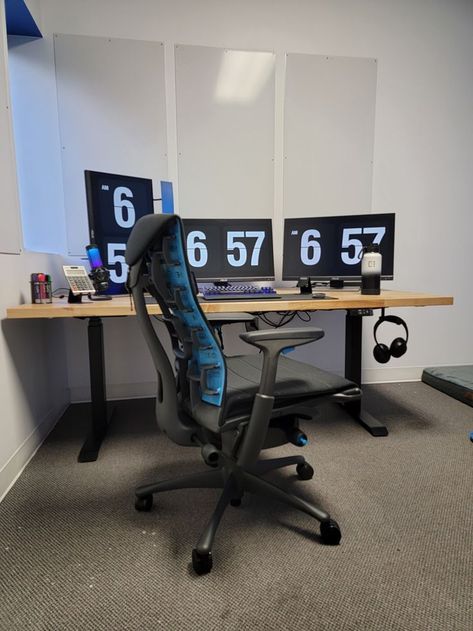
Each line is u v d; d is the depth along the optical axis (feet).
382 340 9.23
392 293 6.34
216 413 3.28
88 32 7.40
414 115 8.72
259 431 3.27
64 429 6.80
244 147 8.17
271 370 3.21
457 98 8.84
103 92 7.57
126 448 6.00
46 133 7.44
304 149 8.39
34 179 7.47
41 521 4.24
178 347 3.84
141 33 7.59
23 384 5.50
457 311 9.39
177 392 3.77
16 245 5.25
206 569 3.47
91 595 3.29
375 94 8.50
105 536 4.00
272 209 8.41
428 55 8.61
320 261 7.29
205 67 7.86
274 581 3.41
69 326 7.98
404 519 4.23
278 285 8.59
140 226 3.20
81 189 7.64
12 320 5.13
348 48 8.30
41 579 3.45
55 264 7.27
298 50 8.14
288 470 5.29
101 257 6.29
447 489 4.81
